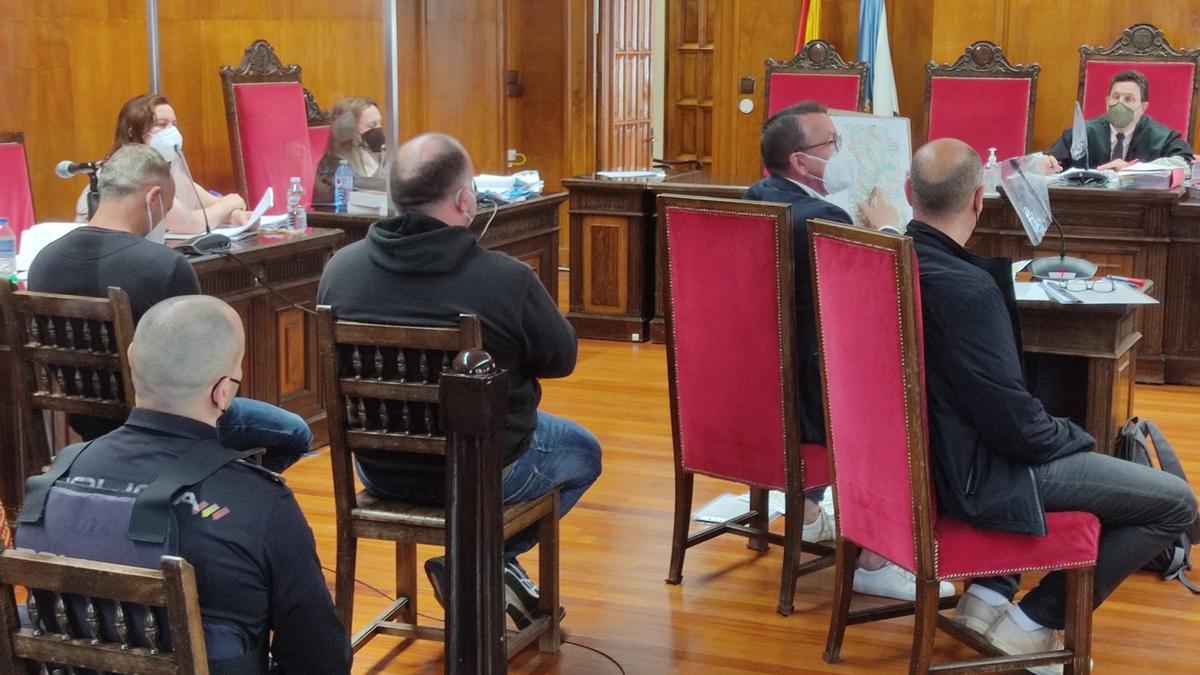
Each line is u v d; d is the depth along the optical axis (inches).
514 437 109.2
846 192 151.3
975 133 270.7
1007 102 268.7
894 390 103.6
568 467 118.8
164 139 184.2
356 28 286.4
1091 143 250.7
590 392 219.1
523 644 116.0
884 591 134.8
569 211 257.6
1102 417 137.8
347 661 78.5
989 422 102.7
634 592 136.5
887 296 101.9
